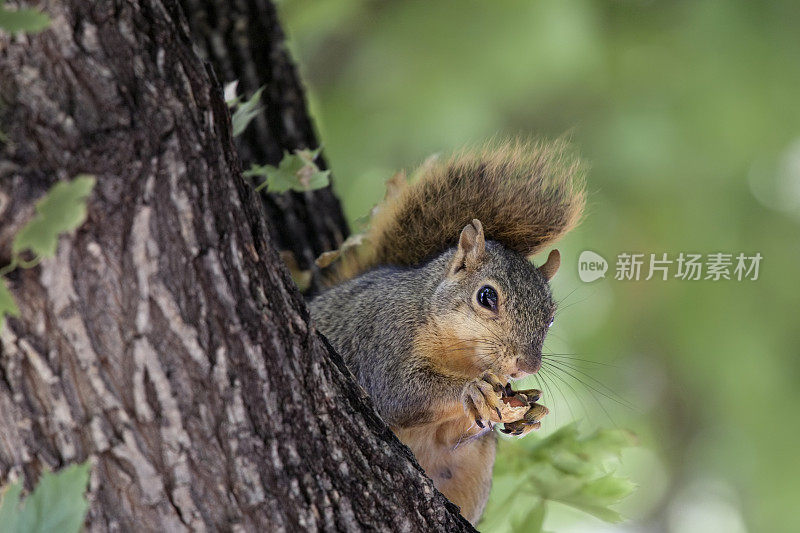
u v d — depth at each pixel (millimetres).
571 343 13703
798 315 13633
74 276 4215
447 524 5508
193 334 4457
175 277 4406
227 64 9242
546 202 8805
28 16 3855
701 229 13430
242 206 4812
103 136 4207
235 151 4930
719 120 13078
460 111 13469
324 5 13492
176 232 4406
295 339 4938
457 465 8055
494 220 8789
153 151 4328
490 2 13398
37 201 4051
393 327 7973
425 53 13750
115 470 4379
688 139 13172
